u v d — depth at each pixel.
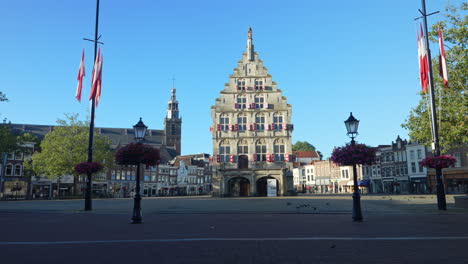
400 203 26.45
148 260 6.67
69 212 21.06
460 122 25.02
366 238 9.23
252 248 7.88
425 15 21.34
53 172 53.94
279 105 55.66
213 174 53.56
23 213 20.89
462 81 25.44
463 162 54.44
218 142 54.59
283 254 7.17
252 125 54.78
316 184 101.56
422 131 27.02
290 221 14.51
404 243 8.37
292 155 53.69
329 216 17.14
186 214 19.33
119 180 84.19
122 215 18.88
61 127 55.41
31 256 7.07
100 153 56.28
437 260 6.46
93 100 22.98
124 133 111.81
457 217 15.55
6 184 63.06
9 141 46.53
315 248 7.82
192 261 6.57
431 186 58.88
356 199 14.51
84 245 8.38
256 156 53.94
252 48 57.25
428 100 26.70
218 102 55.84
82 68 24.05
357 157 14.62
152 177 94.19
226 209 22.38
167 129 147.38
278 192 52.25
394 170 74.06
